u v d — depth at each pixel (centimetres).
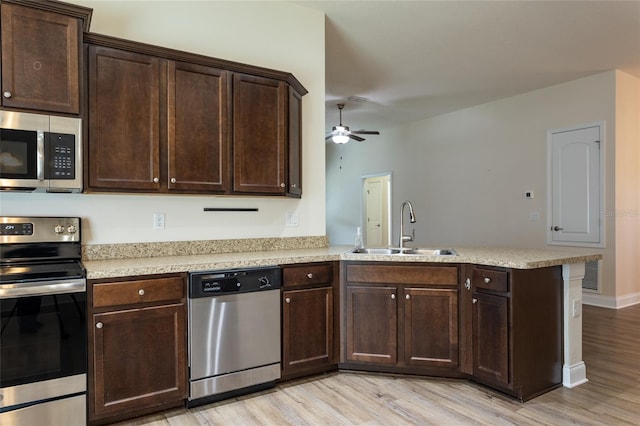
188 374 235
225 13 307
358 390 266
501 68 473
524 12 342
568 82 523
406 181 750
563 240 530
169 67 256
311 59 345
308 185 346
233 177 279
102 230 261
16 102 206
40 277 196
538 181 554
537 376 256
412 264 280
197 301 236
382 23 362
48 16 214
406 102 611
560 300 273
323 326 285
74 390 203
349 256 289
